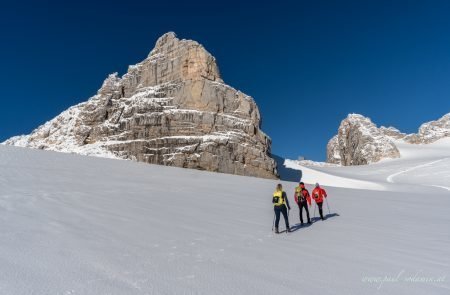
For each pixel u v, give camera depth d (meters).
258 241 9.85
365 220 15.11
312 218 15.42
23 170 24.56
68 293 5.28
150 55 64.50
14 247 7.36
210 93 57.00
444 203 24.75
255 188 27.31
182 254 7.85
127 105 58.00
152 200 16.50
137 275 6.26
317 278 6.79
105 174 27.75
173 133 52.59
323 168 103.44
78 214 11.65
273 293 5.86
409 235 11.80
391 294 6.15
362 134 125.12
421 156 112.56
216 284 6.11
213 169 49.88
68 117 68.19
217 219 12.95
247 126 56.41
